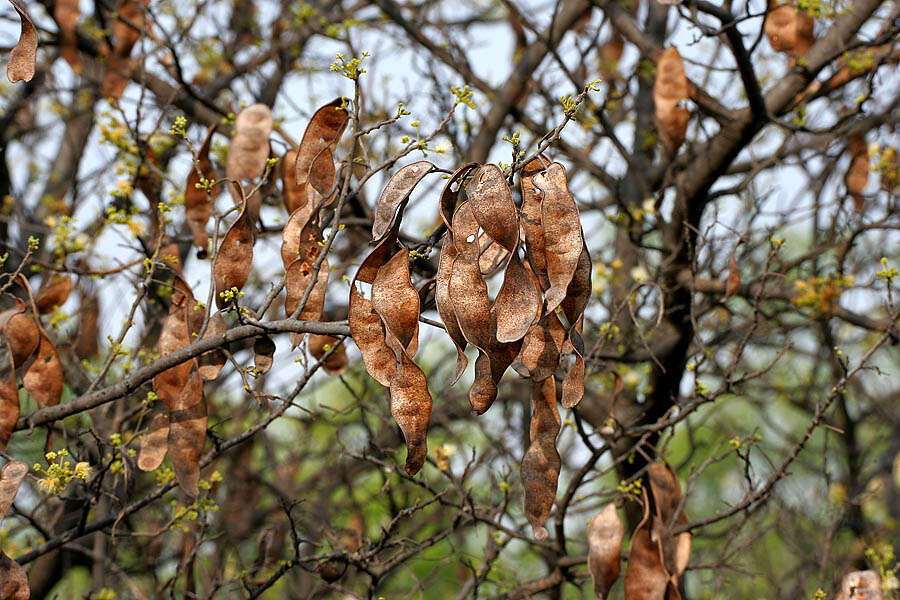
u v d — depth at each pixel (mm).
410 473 2273
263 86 6004
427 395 2291
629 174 5836
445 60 5672
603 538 3752
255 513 6227
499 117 5719
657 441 5020
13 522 4797
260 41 6227
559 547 4309
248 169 3527
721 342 5695
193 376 3213
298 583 5645
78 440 3947
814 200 5699
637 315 5078
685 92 4641
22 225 5012
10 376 3008
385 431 5617
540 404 2531
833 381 6445
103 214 4480
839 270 5277
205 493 3732
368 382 5906
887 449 6867
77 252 4098
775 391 7008
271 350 3139
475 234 2295
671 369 4953
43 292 3910
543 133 5516
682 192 4871
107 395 3055
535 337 2482
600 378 5277
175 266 3730
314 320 3078
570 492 4133
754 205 5477
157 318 4555
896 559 5742
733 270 4605
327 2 6621
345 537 5230
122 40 5000
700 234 4602
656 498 4000
